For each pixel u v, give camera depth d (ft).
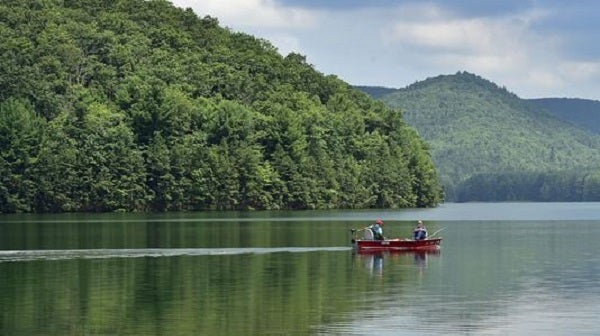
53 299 196.24
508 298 201.05
